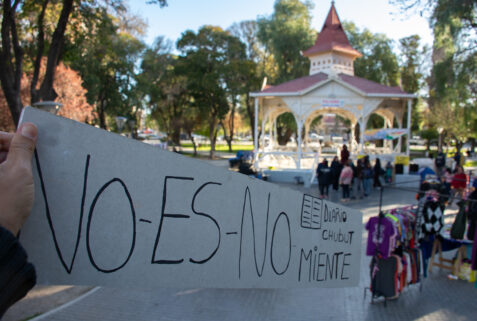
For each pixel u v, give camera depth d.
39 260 0.96
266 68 37.16
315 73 27.27
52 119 0.95
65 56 12.05
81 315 5.56
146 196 1.10
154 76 36.16
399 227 5.92
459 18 18.50
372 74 35.97
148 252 1.11
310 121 30.23
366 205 14.42
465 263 7.08
